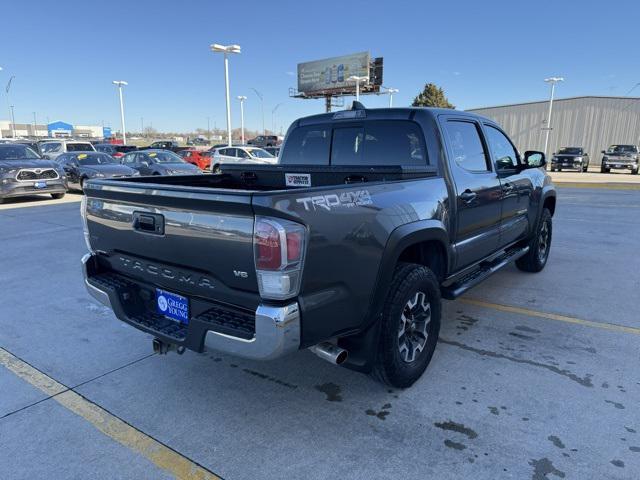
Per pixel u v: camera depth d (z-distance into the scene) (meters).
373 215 2.71
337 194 2.50
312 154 4.39
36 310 4.75
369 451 2.58
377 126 3.89
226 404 3.06
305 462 2.49
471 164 4.06
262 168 3.93
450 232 3.60
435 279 3.28
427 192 3.29
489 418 2.86
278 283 2.20
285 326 2.24
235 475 2.40
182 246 2.56
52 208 12.12
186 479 2.38
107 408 3.02
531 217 5.48
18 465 2.49
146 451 2.60
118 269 3.15
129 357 3.73
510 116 45.62
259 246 2.19
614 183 19.70
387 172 3.22
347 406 3.03
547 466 2.44
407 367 3.11
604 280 5.70
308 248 2.29
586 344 3.88
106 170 14.84
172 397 3.15
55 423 2.86
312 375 3.44
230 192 2.28
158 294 2.90
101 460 2.53
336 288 2.50
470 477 2.37
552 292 5.25
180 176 3.92
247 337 2.32
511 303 4.89
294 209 2.24
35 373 3.47
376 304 2.80
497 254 4.73
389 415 2.92
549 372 3.42
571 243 7.89
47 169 13.23
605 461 2.47
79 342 4.00
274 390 3.23
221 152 22.52
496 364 3.55
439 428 2.77
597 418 2.84
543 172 5.98
